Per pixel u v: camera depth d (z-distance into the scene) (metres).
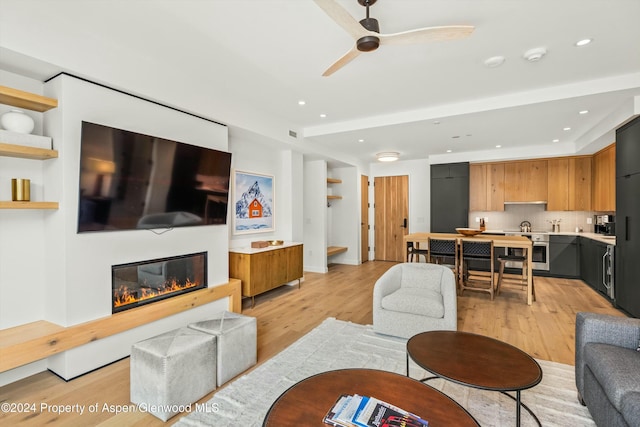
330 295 4.68
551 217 6.35
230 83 3.32
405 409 1.40
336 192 7.56
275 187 5.26
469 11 2.09
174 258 3.12
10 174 2.31
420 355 1.90
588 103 3.46
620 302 3.90
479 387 1.55
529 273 4.21
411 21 2.20
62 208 2.32
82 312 2.41
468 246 4.49
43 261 2.48
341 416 1.34
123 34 2.40
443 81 3.21
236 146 4.46
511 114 3.88
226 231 3.74
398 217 7.75
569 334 3.20
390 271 3.43
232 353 2.36
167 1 2.00
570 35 2.36
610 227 5.26
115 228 2.59
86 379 2.35
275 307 4.10
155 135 2.93
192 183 3.22
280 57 2.76
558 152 5.77
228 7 2.06
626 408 1.39
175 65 2.91
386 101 3.81
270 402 2.07
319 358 2.66
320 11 2.10
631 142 3.55
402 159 7.46
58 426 1.85
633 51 2.59
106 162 2.47
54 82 2.36
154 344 2.06
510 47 2.53
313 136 5.08
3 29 1.94
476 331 3.29
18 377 2.34
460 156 6.63
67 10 2.11
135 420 1.91
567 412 1.96
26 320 2.40
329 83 3.28
